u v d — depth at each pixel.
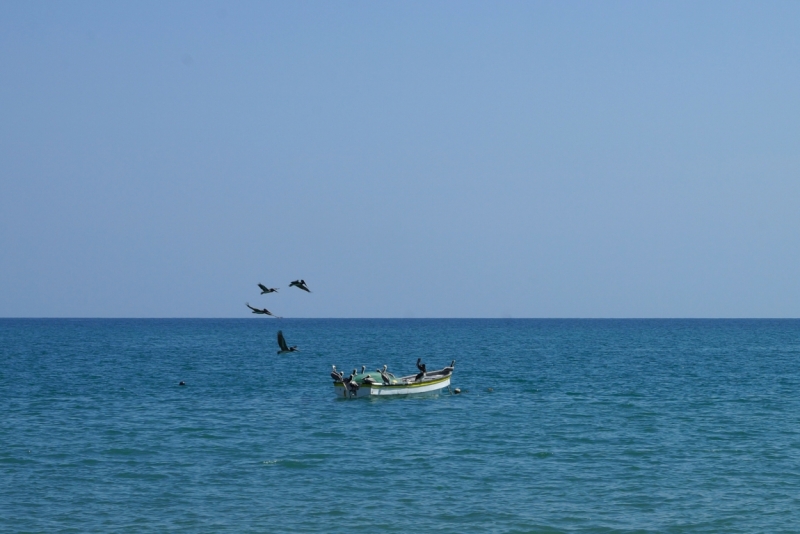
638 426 93.06
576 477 68.50
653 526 55.62
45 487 65.44
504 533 54.25
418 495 63.09
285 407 110.62
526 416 101.50
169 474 69.75
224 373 167.25
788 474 69.19
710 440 84.12
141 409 108.19
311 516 57.88
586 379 151.88
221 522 56.56
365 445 82.19
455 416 101.69
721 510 59.12
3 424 94.56
